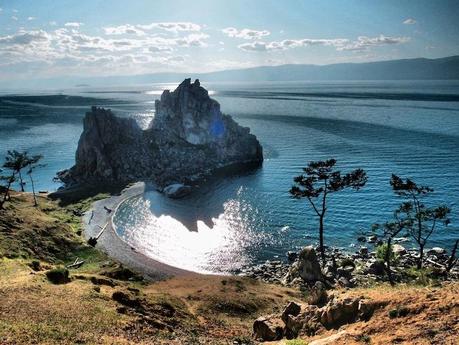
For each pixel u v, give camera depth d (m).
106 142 169.25
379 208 117.88
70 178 160.12
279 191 138.75
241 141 189.88
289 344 31.80
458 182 137.38
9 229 85.19
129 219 116.56
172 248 97.56
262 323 41.12
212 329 47.78
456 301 27.97
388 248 76.44
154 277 80.94
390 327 28.22
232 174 165.38
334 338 29.33
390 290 34.12
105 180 156.88
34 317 36.03
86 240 99.50
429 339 25.27
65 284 50.16
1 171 171.62
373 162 168.75
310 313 36.53
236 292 65.25
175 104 197.12
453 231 100.56
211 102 198.38
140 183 153.38
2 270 54.56
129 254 93.12
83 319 37.50
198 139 190.62
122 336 35.38
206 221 114.25
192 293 63.84
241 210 121.81
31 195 133.62
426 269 75.00
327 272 79.25
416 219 79.88
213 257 92.69
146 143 183.25
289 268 84.62
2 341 29.55
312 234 103.38
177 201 132.62
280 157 188.75
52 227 96.12
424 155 177.88
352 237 100.75
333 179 87.94
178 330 43.16
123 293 47.94
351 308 32.78
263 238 102.25
